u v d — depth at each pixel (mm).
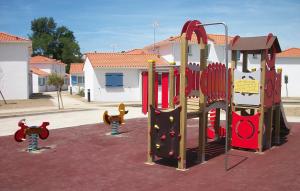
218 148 13055
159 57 39938
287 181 8891
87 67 38844
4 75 36500
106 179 9125
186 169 10062
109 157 11547
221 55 42750
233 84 12734
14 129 17719
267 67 12445
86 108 27891
